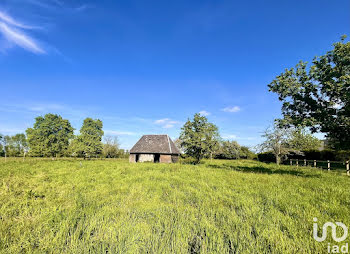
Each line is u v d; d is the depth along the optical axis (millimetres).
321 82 10898
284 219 4375
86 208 5117
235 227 4086
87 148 32375
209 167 17781
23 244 3254
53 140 30797
